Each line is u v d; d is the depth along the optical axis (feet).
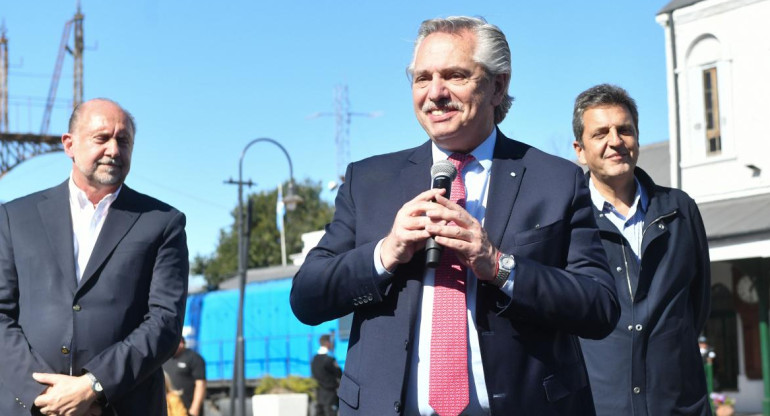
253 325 91.25
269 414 59.21
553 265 10.38
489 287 10.02
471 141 10.69
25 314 14.52
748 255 61.41
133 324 14.69
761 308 66.28
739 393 75.25
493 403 9.82
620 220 16.25
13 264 14.80
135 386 14.35
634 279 15.49
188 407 39.73
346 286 10.18
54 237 14.82
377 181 10.97
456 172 10.44
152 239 14.98
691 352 15.47
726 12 69.05
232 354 93.30
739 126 68.44
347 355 10.66
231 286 101.30
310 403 62.85
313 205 213.87
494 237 10.23
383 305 10.23
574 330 10.10
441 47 10.46
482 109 10.55
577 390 10.34
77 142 15.05
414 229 9.62
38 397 13.88
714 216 66.49
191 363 40.06
